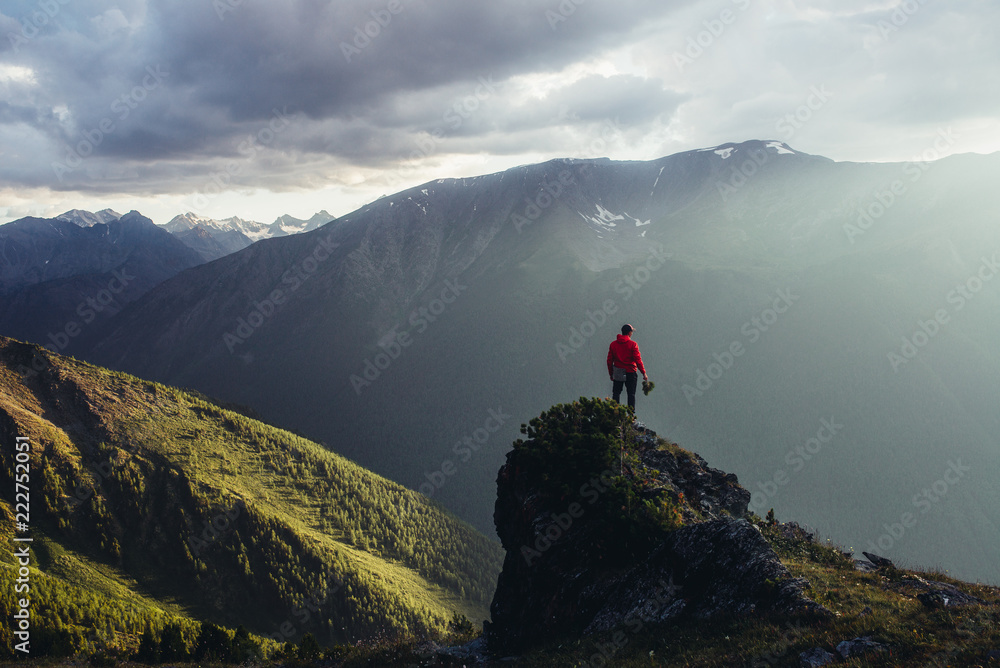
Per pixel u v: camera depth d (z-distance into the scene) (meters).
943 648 9.54
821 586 13.66
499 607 19.59
